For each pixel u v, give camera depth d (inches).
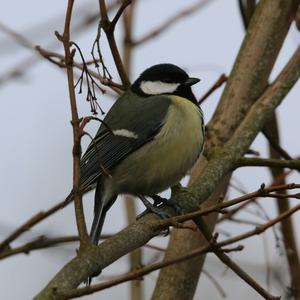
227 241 238.2
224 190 363.3
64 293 213.0
